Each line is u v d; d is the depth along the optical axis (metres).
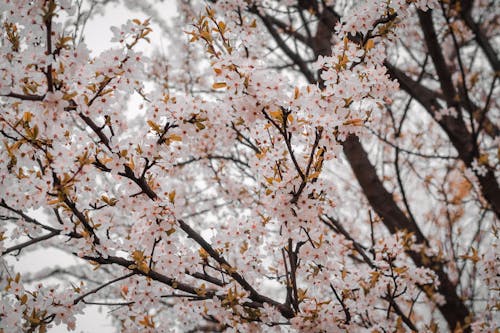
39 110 2.01
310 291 2.98
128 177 2.27
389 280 3.03
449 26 4.16
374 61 2.51
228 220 2.92
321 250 2.61
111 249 2.57
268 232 3.07
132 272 2.40
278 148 2.49
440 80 4.85
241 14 3.49
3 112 2.28
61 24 1.91
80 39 2.95
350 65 2.36
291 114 2.19
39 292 2.35
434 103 5.13
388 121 5.38
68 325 2.31
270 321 2.64
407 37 5.87
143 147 2.22
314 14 4.46
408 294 3.12
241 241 2.96
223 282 2.72
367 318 3.36
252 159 2.56
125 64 2.06
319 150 2.29
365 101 2.47
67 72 2.00
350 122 2.25
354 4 4.24
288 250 2.69
